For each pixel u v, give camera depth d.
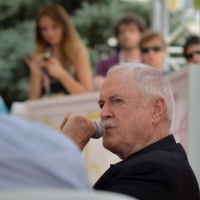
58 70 10.66
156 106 6.15
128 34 11.18
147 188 5.62
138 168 5.71
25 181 3.66
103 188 5.89
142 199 5.59
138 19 11.27
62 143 3.79
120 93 6.12
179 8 15.62
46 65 10.88
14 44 20.58
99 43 22.14
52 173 3.69
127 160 6.05
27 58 11.11
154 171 5.69
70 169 3.73
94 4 22.25
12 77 20.55
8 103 20.75
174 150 6.06
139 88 6.12
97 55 21.30
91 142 8.16
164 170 5.69
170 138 6.17
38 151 3.71
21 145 3.72
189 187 5.91
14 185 3.64
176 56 14.91
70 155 3.76
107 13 21.81
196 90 7.18
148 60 10.74
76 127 5.83
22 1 21.56
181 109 7.43
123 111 6.11
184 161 5.97
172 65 14.07
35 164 3.68
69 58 10.98
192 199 5.93
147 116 6.12
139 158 5.89
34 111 9.54
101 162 8.07
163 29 14.22
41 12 11.00
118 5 22.06
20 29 20.97
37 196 3.45
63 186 3.70
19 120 3.87
